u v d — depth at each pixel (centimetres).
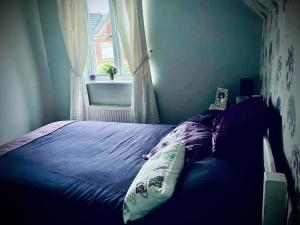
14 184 150
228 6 271
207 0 276
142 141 206
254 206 108
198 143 144
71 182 146
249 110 135
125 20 306
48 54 360
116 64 346
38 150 197
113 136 222
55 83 371
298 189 84
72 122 274
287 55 115
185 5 285
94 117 355
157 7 295
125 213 117
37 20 346
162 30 300
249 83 249
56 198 138
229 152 132
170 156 128
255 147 129
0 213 153
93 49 354
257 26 267
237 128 132
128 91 337
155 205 112
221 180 112
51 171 161
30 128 342
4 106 303
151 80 313
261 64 258
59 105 380
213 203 107
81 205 132
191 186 114
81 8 320
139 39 300
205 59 295
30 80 338
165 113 329
